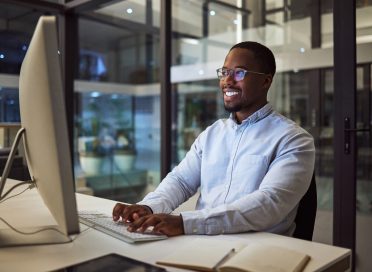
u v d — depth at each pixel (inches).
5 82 122.6
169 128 135.1
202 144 64.4
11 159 40.7
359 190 93.0
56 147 29.7
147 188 247.0
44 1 147.2
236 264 31.2
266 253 33.5
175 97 251.3
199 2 185.6
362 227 93.5
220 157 59.9
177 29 225.6
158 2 148.0
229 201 55.9
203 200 59.7
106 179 263.1
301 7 152.1
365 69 93.4
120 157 316.5
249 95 58.6
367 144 94.0
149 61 352.5
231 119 63.2
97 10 158.6
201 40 228.2
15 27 144.4
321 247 38.6
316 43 147.4
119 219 48.7
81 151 294.2
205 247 36.6
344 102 92.7
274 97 163.9
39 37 29.3
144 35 316.8
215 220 43.3
